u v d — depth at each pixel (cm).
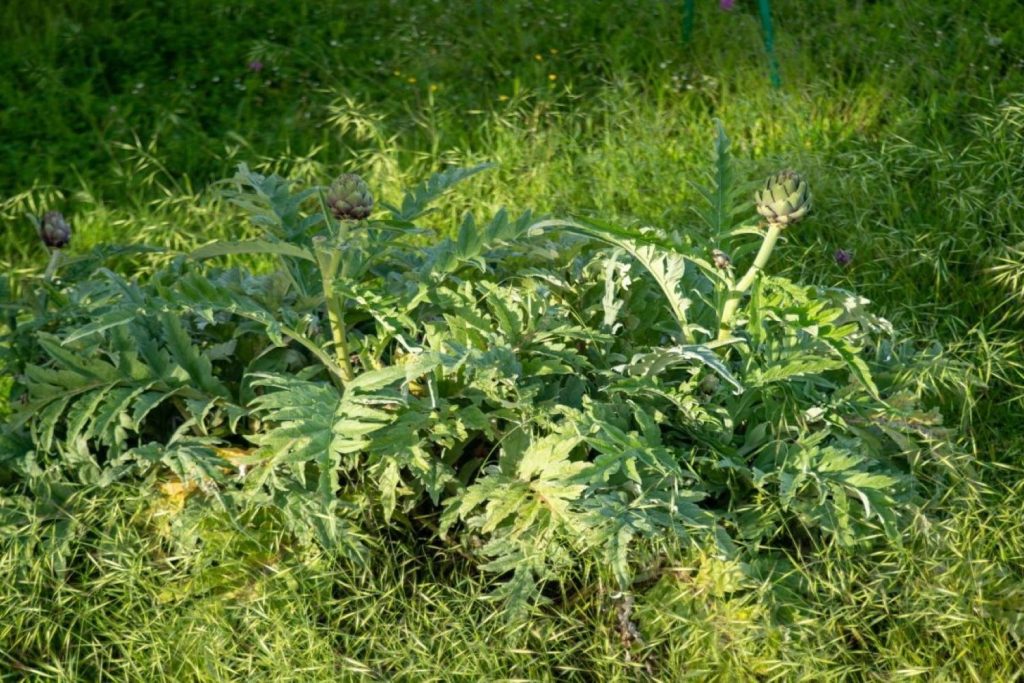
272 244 319
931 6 605
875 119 530
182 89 582
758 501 312
